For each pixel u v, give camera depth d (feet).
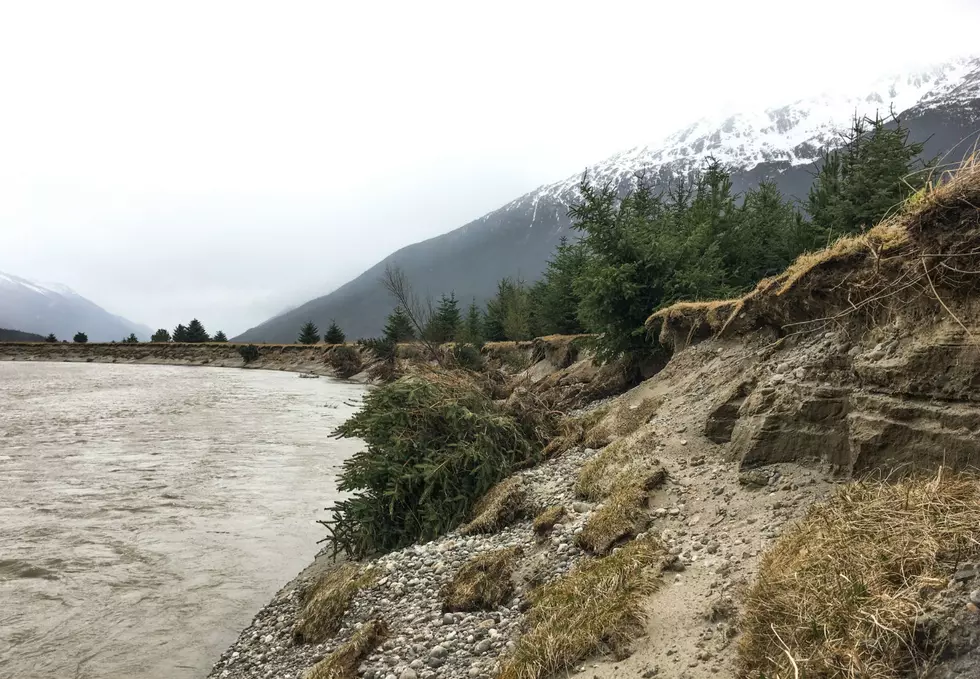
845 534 12.17
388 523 31.24
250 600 26.86
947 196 14.30
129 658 21.81
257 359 261.03
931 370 14.88
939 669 8.52
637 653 13.58
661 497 21.99
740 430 22.15
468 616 19.10
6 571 29.58
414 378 39.78
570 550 20.99
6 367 217.97
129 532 35.47
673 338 43.86
